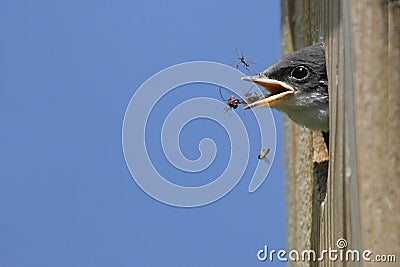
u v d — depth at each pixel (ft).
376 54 7.64
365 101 7.63
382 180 7.62
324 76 7.88
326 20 7.77
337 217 7.70
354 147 7.64
